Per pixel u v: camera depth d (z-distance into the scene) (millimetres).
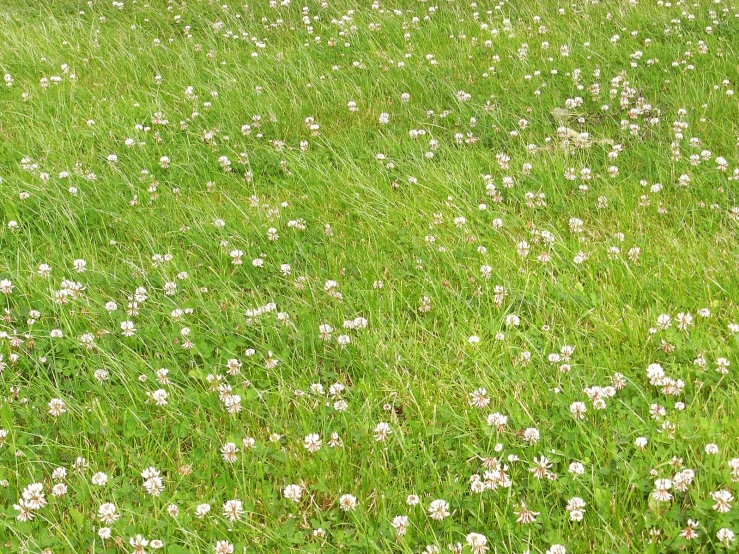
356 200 3336
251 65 4312
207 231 3248
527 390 2842
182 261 3170
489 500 2689
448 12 5074
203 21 5160
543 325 2965
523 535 2643
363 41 4684
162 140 3607
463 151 3525
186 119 3701
